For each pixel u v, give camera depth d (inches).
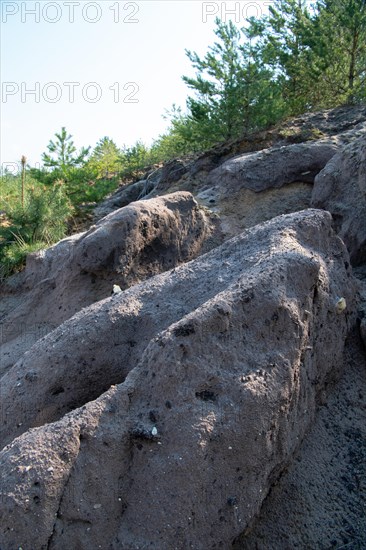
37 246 297.9
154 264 223.5
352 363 161.9
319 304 146.9
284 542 126.6
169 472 111.3
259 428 118.7
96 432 114.0
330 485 135.7
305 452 139.8
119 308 151.5
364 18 392.2
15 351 212.5
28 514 105.3
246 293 131.3
